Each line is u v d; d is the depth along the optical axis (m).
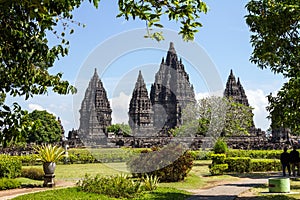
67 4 6.82
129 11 6.82
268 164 29.00
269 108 14.50
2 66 7.37
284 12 12.48
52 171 20.39
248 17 13.80
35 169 25.97
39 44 7.17
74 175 27.20
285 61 13.60
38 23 6.91
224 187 18.80
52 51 7.53
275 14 12.93
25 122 6.26
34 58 7.27
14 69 7.40
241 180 22.52
